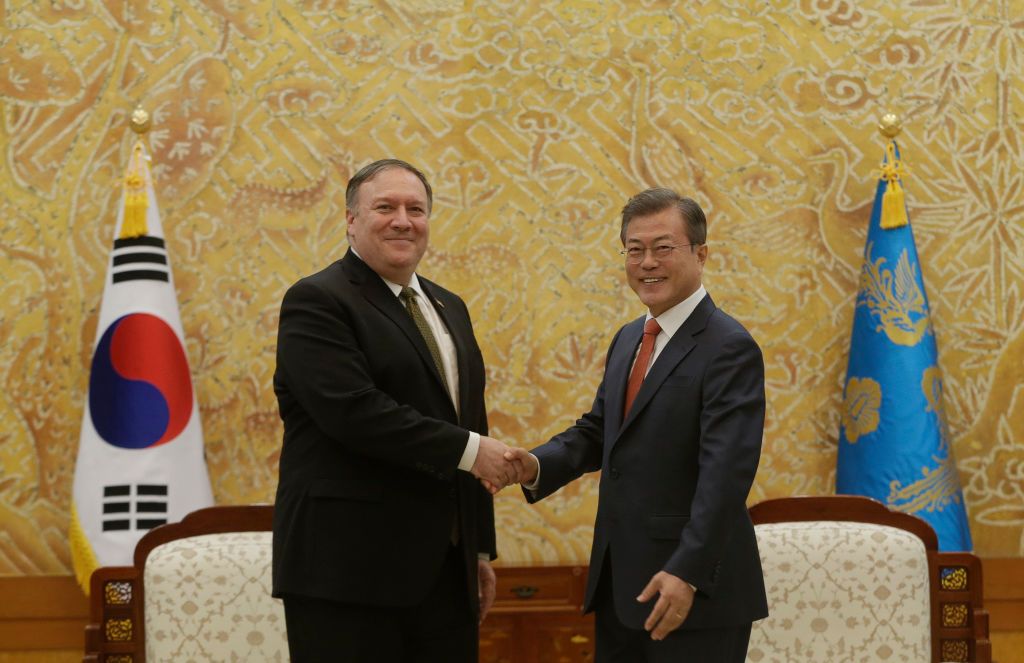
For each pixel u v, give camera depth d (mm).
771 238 4832
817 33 4883
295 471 2855
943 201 4875
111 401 4273
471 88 4797
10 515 4512
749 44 4891
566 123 4820
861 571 3764
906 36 4883
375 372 2861
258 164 4707
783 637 3719
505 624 4480
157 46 4703
